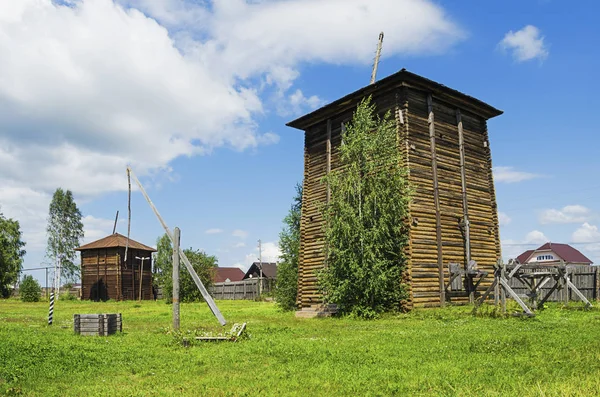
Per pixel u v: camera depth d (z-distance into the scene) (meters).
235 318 26.44
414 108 27.47
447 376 9.23
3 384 9.47
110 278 63.72
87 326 17.73
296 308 31.94
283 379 9.52
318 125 32.44
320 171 31.56
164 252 76.62
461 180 28.95
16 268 73.25
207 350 13.62
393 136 25.94
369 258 23.61
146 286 67.00
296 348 13.23
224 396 8.32
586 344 12.48
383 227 23.72
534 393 7.64
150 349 14.04
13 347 12.88
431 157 27.55
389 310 24.06
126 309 39.44
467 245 27.89
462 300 26.97
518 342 12.95
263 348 13.46
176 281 17.47
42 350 12.72
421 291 25.02
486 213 30.05
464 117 30.38
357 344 13.80
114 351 13.38
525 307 20.55
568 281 24.62
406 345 13.27
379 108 28.11
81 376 10.34
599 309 23.66
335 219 24.80
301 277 31.30
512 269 22.16
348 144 26.17
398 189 24.70
